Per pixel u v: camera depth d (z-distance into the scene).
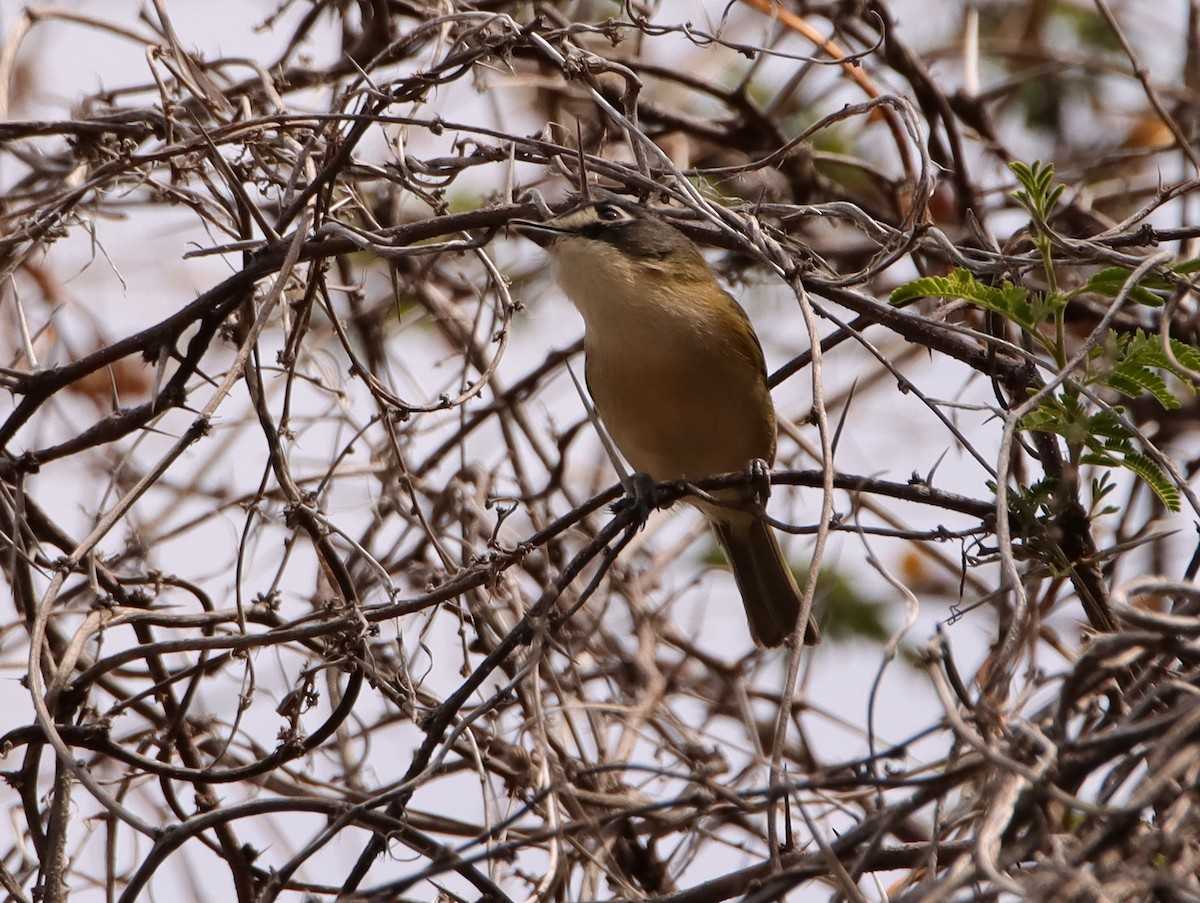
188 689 10.05
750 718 11.60
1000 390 9.49
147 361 10.12
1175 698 7.04
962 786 7.50
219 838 9.63
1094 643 6.69
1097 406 8.23
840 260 13.17
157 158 9.93
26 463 10.07
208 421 9.02
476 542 12.04
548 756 9.43
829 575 13.37
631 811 7.33
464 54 9.66
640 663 12.03
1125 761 6.56
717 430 11.78
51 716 9.17
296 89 11.91
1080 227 12.82
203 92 10.90
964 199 12.41
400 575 11.72
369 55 11.73
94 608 9.56
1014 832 6.50
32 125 10.53
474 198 13.54
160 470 9.07
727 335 11.55
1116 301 7.68
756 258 9.25
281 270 9.26
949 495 8.79
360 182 11.36
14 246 10.80
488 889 8.43
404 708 9.32
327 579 10.29
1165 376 12.46
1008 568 7.14
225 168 9.83
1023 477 10.98
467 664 10.30
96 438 10.00
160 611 10.17
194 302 9.84
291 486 9.73
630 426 11.89
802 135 9.95
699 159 13.70
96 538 8.97
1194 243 12.41
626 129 9.42
